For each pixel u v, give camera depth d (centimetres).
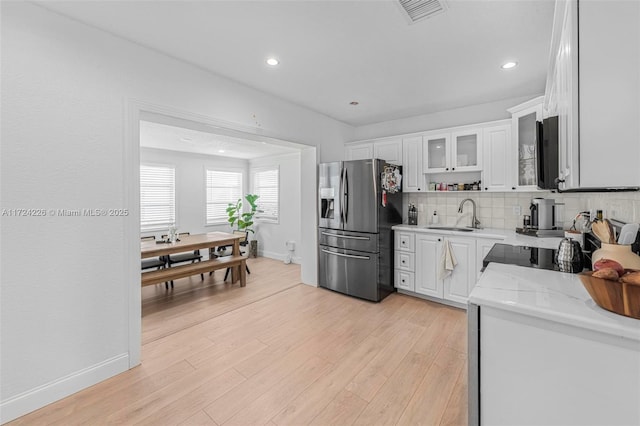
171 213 573
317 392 186
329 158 415
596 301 96
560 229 294
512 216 330
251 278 466
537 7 173
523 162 283
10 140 164
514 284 126
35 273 173
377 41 212
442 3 170
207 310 327
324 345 245
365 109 373
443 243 323
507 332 105
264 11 179
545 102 242
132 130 212
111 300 203
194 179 609
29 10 169
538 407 100
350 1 169
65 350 184
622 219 163
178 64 240
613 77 89
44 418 165
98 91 196
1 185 162
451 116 374
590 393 91
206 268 381
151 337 262
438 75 270
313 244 410
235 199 682
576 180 96
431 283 336
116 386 193
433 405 173
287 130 343
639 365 83
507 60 241
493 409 108
